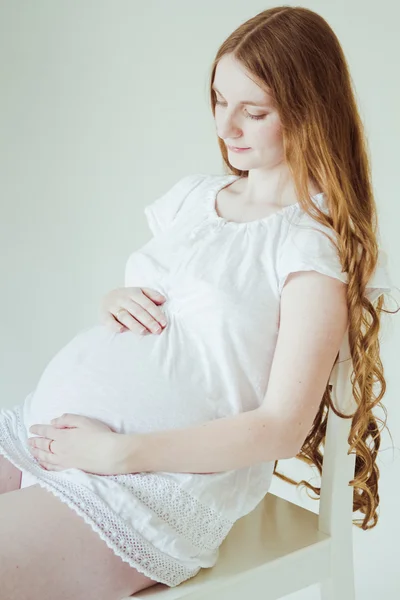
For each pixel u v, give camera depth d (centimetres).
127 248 209
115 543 107
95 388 121
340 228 121
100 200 211
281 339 118
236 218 132
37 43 212
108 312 130
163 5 195
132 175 206
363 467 133
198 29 192
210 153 194
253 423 115
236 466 115
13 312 225
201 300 122
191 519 114
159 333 124
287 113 119
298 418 115
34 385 226
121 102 205
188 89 195
